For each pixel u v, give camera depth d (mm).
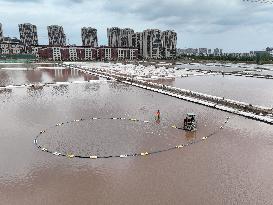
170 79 77688
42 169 20031
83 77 78062
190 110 39125
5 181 18219
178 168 20312
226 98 49688
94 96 49406
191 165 20859
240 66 138500
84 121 32875
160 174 19375
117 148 24188
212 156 22578
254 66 138750
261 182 18328
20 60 144625
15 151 23406
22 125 31016
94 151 23453
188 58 196875
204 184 17969
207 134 28281
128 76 80188
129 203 15766
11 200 16047
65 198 16266
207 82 72188
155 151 23562
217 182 18250
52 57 168625
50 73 89125
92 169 20109
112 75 82062
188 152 23438
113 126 30922
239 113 36500
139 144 25234
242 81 75125
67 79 73438
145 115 36000
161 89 56500
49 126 30719
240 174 19422
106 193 16844
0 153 22953
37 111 37594
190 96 48938
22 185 17719
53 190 17156
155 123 32219
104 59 178875
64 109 39000
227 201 16031
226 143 25688
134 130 29500
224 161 21609
